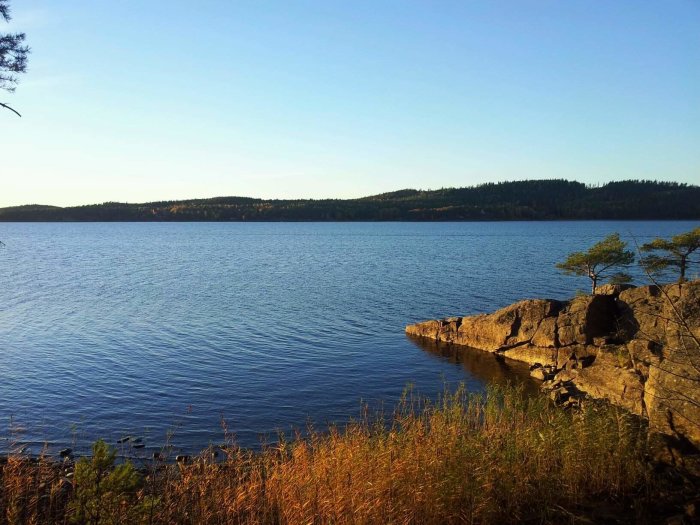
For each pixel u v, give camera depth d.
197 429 21.39
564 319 31.55
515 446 11.09
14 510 9.89
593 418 12.20
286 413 23.38
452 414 14.49
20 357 31.83
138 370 29.55
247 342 36.72
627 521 9.00
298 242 161.50
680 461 10.51
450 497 9.22
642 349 20.28
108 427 21.48
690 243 31.11
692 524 8.57
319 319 45.03
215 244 153.88
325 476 10.16
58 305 50.19
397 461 10.22
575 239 155.88
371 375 29.67
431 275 75.62
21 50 11.23
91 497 8.30
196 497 11.02
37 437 20.31
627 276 36.44
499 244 139.62
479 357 34.00
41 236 198.88
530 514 9.58
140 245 149.25
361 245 145.38
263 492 11.15
